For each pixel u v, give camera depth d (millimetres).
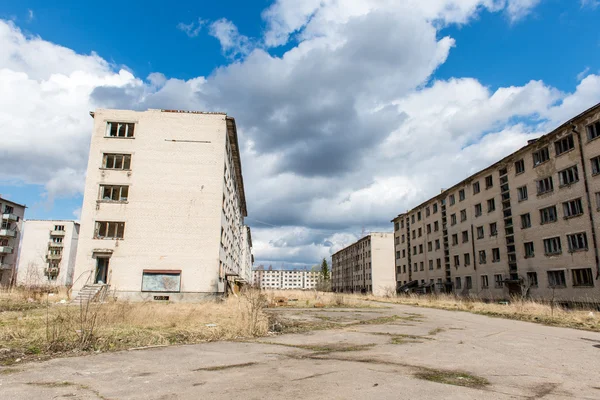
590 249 26562
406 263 63281
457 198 47062
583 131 27609
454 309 27469
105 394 5352
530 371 7133
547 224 30953
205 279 30844
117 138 32625
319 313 22406
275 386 5773
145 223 31297
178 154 32875
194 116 33750
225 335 11500
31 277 28484
